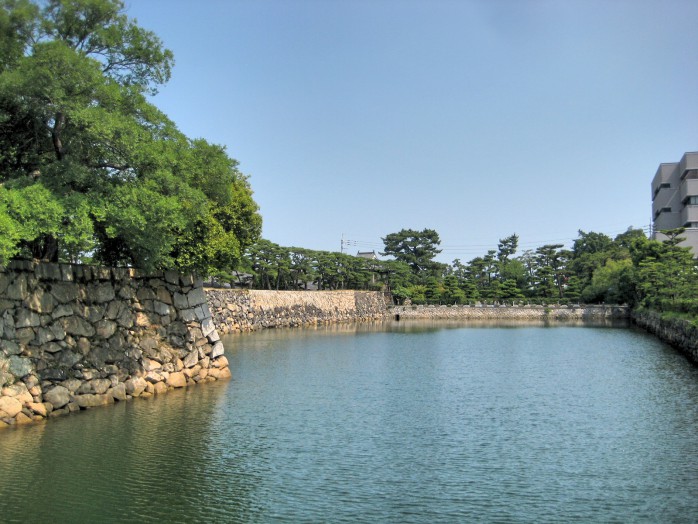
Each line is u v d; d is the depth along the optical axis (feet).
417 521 33.12
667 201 266.57
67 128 52.49
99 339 59.67
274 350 119.65
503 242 381.60
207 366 75.61
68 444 45.52
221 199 69.41
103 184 53.88
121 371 61.98
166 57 60.85
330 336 162.91
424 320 277.03
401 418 57.47
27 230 43.60
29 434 47.75
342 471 41.34
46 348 53.42
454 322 257.96
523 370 92.68
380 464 42.98
